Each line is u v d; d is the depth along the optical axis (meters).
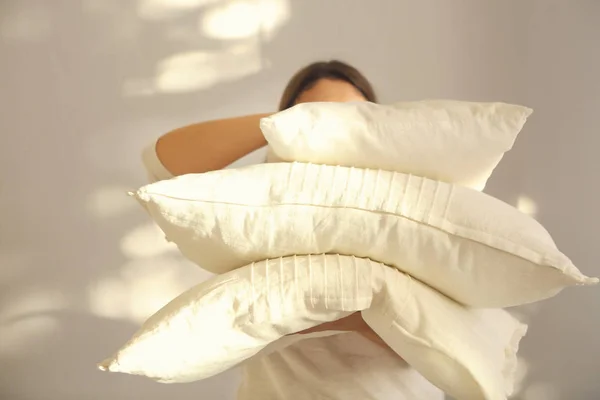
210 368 0.69
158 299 1.63
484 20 1.59
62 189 1.57
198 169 1.10
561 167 1.56
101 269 1.61
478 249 0.68
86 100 1.55
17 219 1.57
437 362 0.66
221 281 0.69
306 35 1.58
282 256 0.72
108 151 1.57
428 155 0.72
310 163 0.72
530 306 1.61
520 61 1.58
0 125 1.54
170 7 1.54
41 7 1.52
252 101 1.59
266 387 0.97
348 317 0.85
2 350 1.61
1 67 1.53
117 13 1.54
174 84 1.57
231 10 1.56
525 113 0.71
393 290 0.68
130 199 1.59
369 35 1.59
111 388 1.64
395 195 0.70
